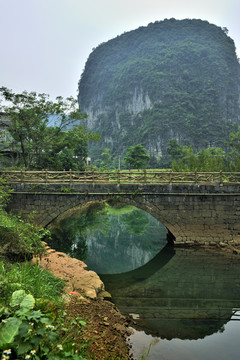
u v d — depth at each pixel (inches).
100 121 7495.1
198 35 7534.5
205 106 6028.5
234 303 356.2
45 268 338.0
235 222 652.7
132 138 6156.5
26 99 1085.1
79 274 363.3
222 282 443.5
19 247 310.2
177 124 5585.6
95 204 1643.7
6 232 315.6
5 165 1238.9
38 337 130.2
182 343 247.1
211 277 467.8
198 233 655.8
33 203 674.8
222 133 5551.2
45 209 672.4
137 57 7687.0
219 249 623.5
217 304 352.2
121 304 344.8
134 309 328.2
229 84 6382.9
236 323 295.7
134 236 838.5
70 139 1283.2
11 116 1095.6
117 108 7007.9
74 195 667.4
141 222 1101.7
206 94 6195.9
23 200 674.8
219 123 5762.8
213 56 6747.1
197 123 5753.0
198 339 256.5
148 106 6358.3
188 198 658.2
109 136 6929.1
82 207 1434.5
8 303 163.6
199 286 425.1
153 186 660.1
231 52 7096.5
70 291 290.0
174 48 7130.9
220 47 7062.0
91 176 684.1
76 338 191.9
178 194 655.8
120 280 463.8
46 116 1184.2
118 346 214.8
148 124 5866.1
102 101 7677.2
